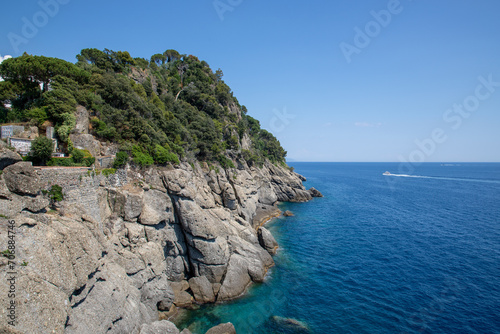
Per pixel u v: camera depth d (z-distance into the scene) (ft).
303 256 162.09
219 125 253.65
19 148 85.81
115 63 193.06
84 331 59.67
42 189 71.26
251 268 129.49
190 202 127.34
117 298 75.25
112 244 93.76
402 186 538.88
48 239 59.41
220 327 89.86
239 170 251.39
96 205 93.04
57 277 57.06
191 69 339.77
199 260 123.75
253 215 242.17
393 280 132.05
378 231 215.31
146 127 138.31
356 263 152.25
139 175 119.14
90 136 108.17
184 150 172.96
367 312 106.73
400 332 95.45
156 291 100.78
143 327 77.97
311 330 96.53
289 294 119.55
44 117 102.89
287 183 366.02
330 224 236.84
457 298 115.75
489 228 224.12
